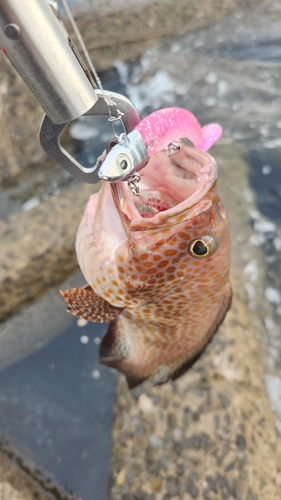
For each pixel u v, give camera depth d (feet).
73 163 0.61
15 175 2.72
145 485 1.33
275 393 1.64
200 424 1.44
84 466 1.55
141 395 1.58
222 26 4.40
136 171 0.58
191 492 1.28
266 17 4.40
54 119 0.52
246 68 3.71
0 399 1.82
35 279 2.04
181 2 4.27
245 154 2.82
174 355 0.99
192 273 0.71
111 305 0.83
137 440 1.47
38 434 1.68
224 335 1.67
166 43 4.26
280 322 1.95
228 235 0.69
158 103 3.57
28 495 1.46
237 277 2.08
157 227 0.63
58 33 0.47
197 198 0.61
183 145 0.66
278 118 3.10
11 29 0.44
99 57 3.83
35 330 2.00
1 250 2.08
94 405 1.74
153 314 0.82
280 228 2.33
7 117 2.69
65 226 2.20
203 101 3.46
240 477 1.31
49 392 1.82
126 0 3.95
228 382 1.55
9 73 2.66
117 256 0.70
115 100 0.56
